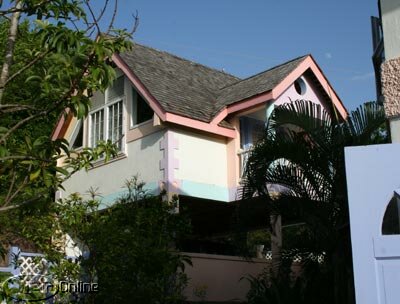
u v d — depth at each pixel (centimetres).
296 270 1084
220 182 1405
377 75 704
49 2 476
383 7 531
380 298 397
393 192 411
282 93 1408
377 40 696
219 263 1227
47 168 424
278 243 1212
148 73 1462
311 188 832
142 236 856
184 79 1573
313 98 1534
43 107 447
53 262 804
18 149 438
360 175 418
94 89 445
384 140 809
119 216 881
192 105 1413
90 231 807
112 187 1459
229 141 1440
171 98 1384
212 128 1382
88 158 475
